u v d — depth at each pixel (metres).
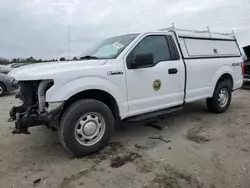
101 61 3.61
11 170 3.10
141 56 3.64
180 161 3.24
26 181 2.83
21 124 3.15
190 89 4.77
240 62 6.09
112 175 2.92
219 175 2.87
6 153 3.61
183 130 4.54
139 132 4.48
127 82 3.76
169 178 2.81
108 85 3.53
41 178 2.90
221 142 3.89
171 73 4.35
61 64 3.41
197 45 5.05
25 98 3.40
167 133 4.39
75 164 3.23
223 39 5.77
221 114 5.64
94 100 3.46
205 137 4.13
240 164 3.13
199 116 5.48
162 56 4.33
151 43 4.21
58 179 2.87
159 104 4.24
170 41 4.51
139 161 3.27
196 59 4.90
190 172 2.95
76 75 3.26
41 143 3.99
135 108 3.93
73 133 3.28
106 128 3.59
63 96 3.13
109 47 4.16
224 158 3.31
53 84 3.11
